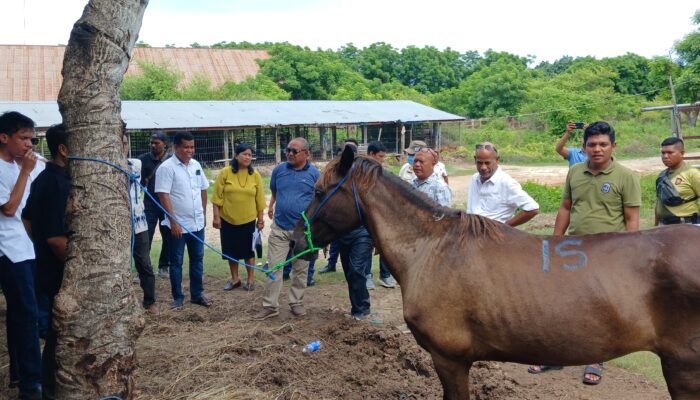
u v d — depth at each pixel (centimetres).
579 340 317
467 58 6519
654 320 311
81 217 366
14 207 437
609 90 4428
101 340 365
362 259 638
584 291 314
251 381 472
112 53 369
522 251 335
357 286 643
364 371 497
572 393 459
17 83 3522
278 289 650
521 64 5709
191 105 2950
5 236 439
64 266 378
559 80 4581
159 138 806
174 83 3697
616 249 322
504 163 3281
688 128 3869
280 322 637
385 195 388
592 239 333
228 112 2881
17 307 445
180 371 488
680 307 304
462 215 362
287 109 3136
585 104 3991
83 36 363
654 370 502
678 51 3716
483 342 339
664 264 307
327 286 799
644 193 1567
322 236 420
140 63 3662
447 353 348
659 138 3697
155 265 916
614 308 310
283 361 507
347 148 397
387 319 653
